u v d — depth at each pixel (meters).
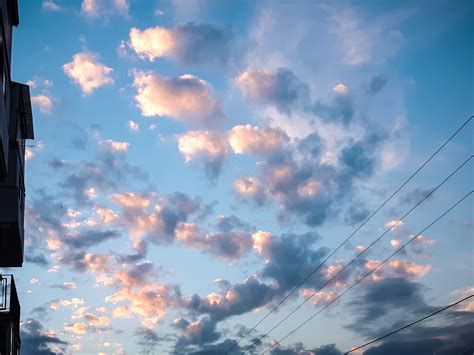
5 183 32.16
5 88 27.94
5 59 27.81
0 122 26.30
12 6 28.55
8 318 40.38
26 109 34.22
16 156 32.44
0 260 36.12
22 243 34.69
